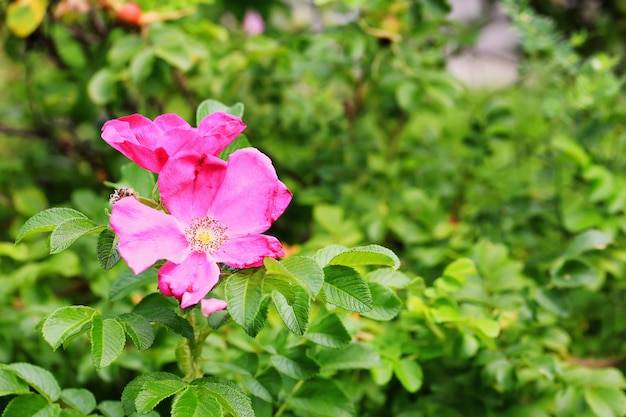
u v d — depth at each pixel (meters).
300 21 1.52
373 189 1.13
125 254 0.56
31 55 1.28
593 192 0.88
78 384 0.83
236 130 0.58
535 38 0.98
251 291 0.57
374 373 0.71
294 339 0.70
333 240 0.90
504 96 1.22
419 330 0.76
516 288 0.79
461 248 0.88
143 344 0.58
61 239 0.57
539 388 0.78
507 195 1.08
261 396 0.66
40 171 1.25
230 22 1.55
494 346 0.72
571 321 0.91
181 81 1.11
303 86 1.35
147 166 0.59
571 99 0.95
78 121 1.08
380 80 1.03
